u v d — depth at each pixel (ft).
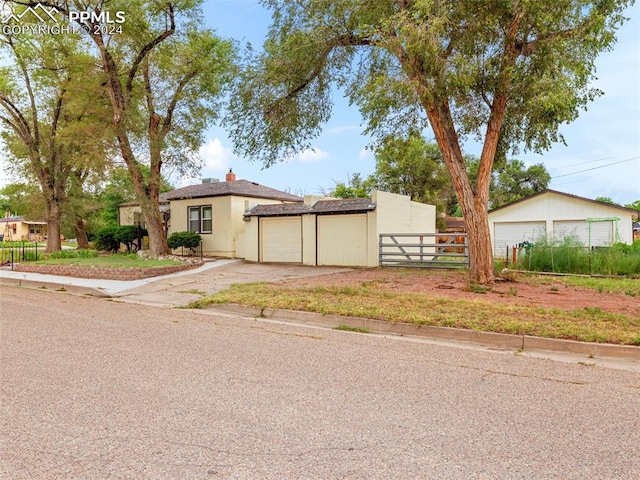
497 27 34.68
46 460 9.65
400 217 62.85
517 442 10.68
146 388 14.29
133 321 26.25
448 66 31.86
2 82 68.54
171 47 59.06
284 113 46.37
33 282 45.65
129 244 80.89
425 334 22.72
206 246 73.31
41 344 20.22
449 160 38.73
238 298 31.32
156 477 8.98
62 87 66.23
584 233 74.79
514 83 35.83
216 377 15.49
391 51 34.65
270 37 44.01
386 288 35.42
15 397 13.43
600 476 9.15
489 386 14.84
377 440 10.74
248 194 72.79
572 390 14.51
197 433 11.03
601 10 33.88
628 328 21.26
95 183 67.51
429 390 14.38
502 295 31.53
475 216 38.47
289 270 52.75
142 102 61.41
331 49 43.14
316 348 19.85
